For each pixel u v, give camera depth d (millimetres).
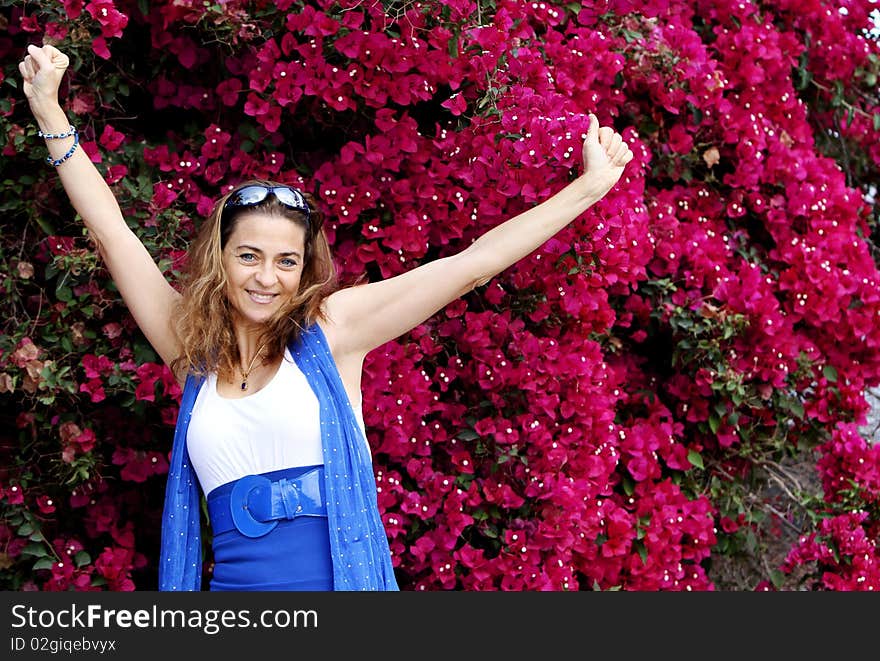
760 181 3654
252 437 1891
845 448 3430
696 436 3502
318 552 1868
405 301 2004
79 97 2852
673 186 3648
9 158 2830
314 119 3006
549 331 3033
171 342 2109
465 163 2871
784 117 3889
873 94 4406
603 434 3029
